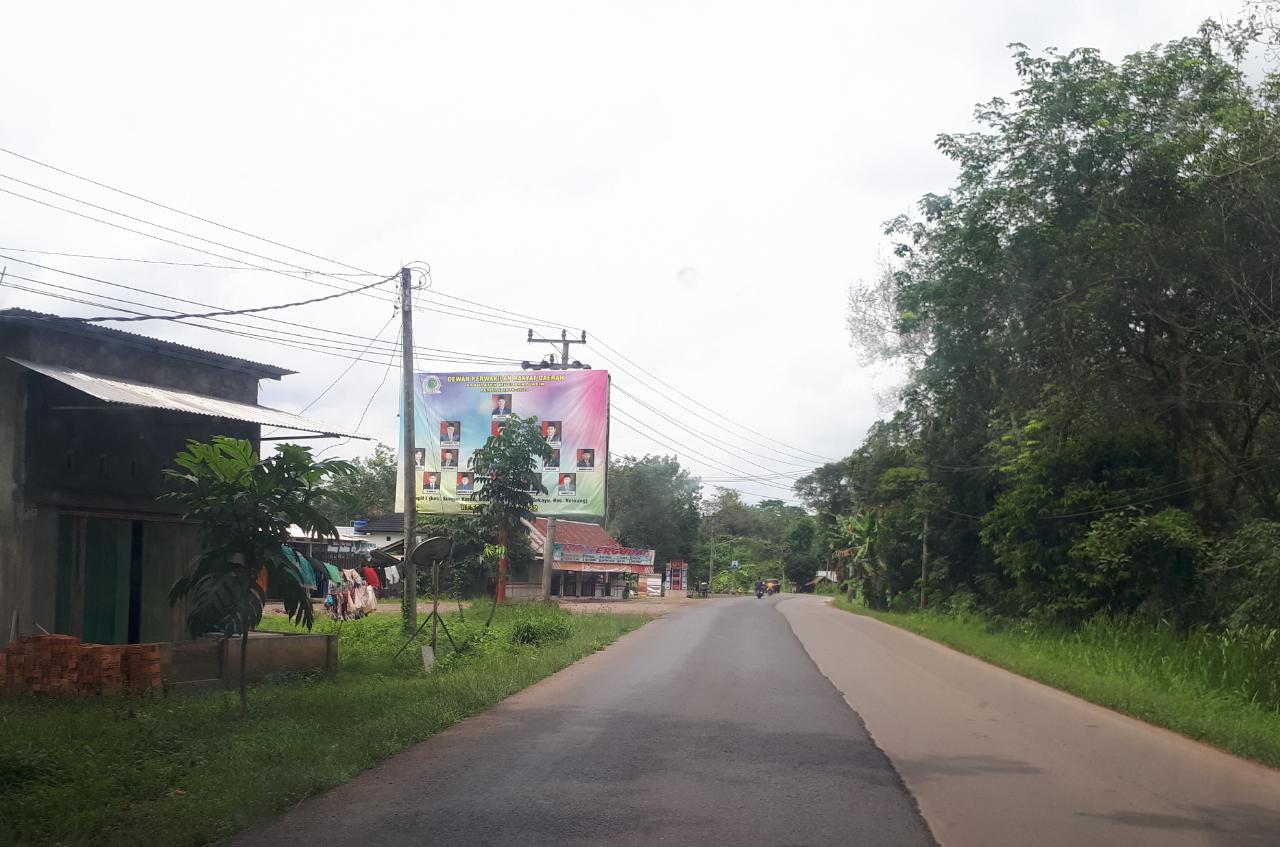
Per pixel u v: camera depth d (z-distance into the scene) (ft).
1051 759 30.27
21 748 26.61
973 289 79.05
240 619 34.30
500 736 32.04
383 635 68.08
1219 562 69.51
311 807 22.86
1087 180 73.36
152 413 51.39
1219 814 23.73
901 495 144.05
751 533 388.57
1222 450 81.92
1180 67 72.28
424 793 24.21
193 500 34.30
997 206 76.38
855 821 22.17
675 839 20.44
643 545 245.65
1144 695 44.06
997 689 48.96
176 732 30.17
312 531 36.50
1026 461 88.99
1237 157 64.28
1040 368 83.20
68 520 48.32
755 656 62.59
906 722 36.86
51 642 37.99
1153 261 70.74
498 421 121.08
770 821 21.98
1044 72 74.38
